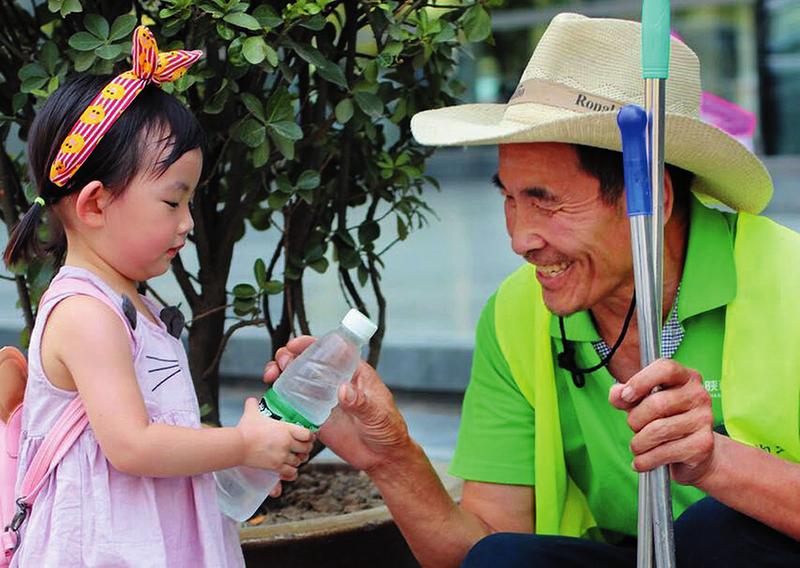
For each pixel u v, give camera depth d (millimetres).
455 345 7023
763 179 2732
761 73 13164
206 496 2539
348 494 3529
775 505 2457
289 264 3232
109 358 2395
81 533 2430
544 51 2725
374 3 2990
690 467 2428
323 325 7340
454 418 6617
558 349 2906
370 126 3115
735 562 2607
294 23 2830
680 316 2760
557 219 2619
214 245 3225
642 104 2693
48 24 3162
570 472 3023
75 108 2453
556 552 2732
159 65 2488
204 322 3248
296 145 3131
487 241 10938
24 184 3125
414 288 8891
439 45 3127
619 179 2586
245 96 2863
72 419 2449
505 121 2756
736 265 2762
